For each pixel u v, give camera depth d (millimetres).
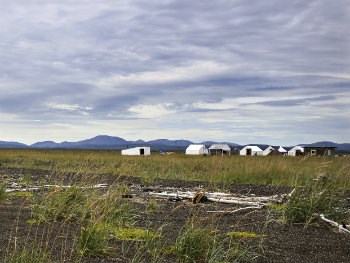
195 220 9359
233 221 10219
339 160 21625
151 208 11539
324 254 7590
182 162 31438
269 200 13109
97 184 13828
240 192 16062
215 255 6543
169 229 8820
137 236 7953
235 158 31969
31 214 9320
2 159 38719
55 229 8125
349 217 10844
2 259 5812
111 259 6508
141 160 34250
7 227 8109
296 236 8906
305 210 10227
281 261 7039
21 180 18047
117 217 9094
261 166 22891
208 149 107125
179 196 13820
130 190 15281
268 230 9328
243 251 7133
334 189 11969
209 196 14062
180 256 6816
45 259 6000
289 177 19484
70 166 25250
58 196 9531
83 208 9195
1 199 11734
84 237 6770
